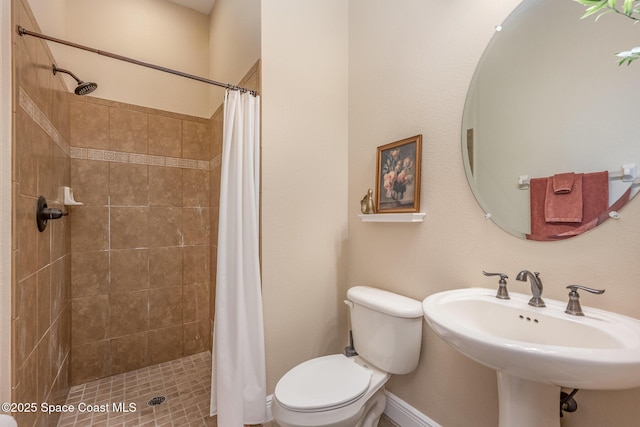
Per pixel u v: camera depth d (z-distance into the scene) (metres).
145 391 1.88
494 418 1.17
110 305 2.07
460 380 1.29
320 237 1.82
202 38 2.62
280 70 1.66
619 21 0.88
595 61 0.92
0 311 0.94
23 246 1.06
